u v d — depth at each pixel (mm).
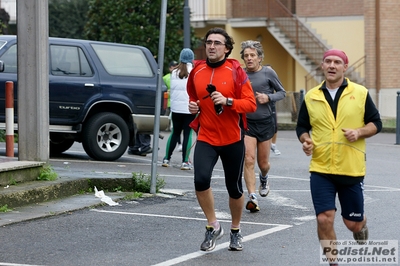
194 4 49812
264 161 15641
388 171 21734
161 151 26547
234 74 11391
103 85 21922
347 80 10281
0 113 20922
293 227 13562
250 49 15445
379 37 44000
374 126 10031
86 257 11172
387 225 13664
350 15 45500
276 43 49594
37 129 15961
